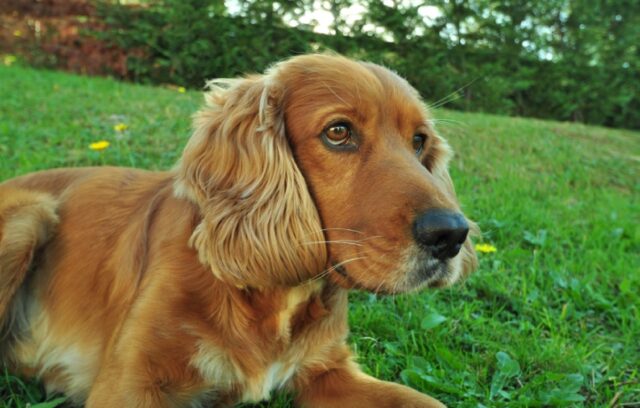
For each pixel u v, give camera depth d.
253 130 0.64
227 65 2.72
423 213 0.58
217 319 0.65
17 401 0.67
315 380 0.72
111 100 1.90
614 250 1.16
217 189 0.64
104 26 2.83
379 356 0.77
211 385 0.66
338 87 0.64
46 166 1.19
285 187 0.63
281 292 0.66
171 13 2.70
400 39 2.89
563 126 2.64
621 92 3.57
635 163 2.10
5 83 2.03
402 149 0.64
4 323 0.73
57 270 0.74
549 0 3.28
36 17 2.82
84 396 0.71
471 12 3.01
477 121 2.27
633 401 0.73
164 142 1.44
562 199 1.53
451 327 0.83
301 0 2.77
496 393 0.71
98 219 0.74
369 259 0.60
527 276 1.00
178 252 0.66
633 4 3.59
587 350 0.82
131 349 0.63
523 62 3.36
